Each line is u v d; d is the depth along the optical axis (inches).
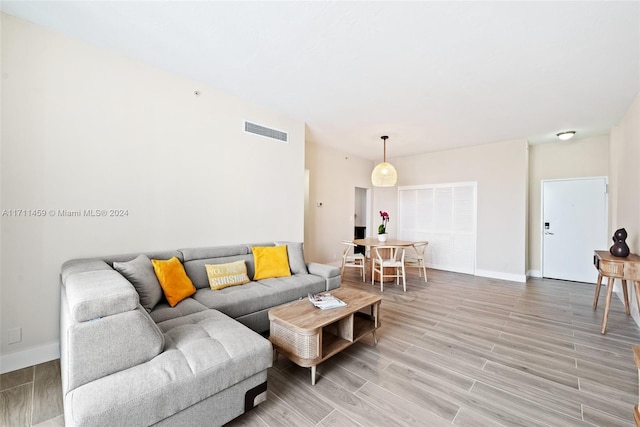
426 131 177.9
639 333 106.3
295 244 140.6
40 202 81.6
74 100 87.0
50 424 58.1
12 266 77.7
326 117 154.9
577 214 190.1
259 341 63.1
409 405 65.1
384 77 109.0
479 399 67.4
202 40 87.5
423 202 243.3
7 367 76.6
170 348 57.7
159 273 88.0
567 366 82.5
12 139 77.2
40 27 81.1
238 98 130.4
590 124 160.2
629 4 68.5
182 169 112.2
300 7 72.2
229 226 128.1
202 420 52.1
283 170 151.5
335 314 81.2
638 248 118.3
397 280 183.2
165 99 107.0
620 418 61.4
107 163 93.6
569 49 88.3
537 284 182.5
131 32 84.0
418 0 68.9
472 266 214.1
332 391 70.4
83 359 46.6
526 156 190.7
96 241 91.6
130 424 43.5
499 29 79.4
